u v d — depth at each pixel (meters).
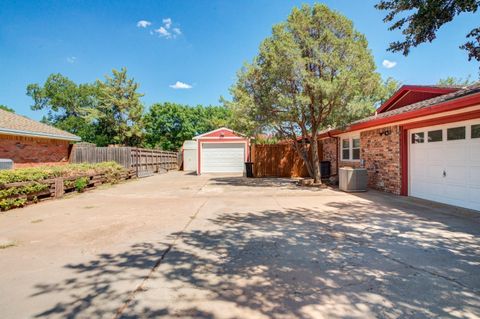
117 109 32.34
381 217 5.89
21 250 4.05
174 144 35.03
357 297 2.69
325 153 15.49
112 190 10.87
